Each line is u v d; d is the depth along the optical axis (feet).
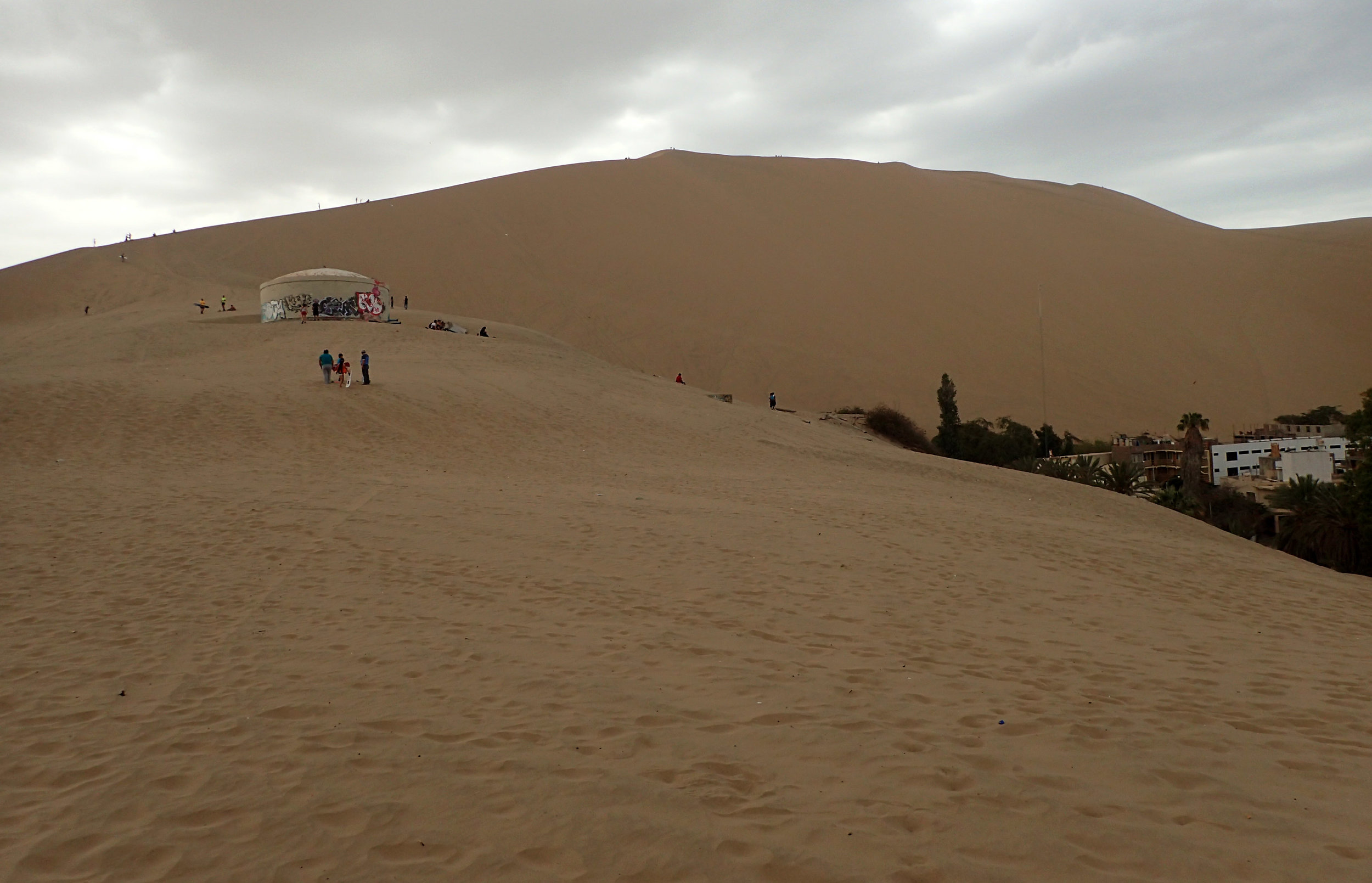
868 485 73.61
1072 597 35.12
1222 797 15.31
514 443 80.23
